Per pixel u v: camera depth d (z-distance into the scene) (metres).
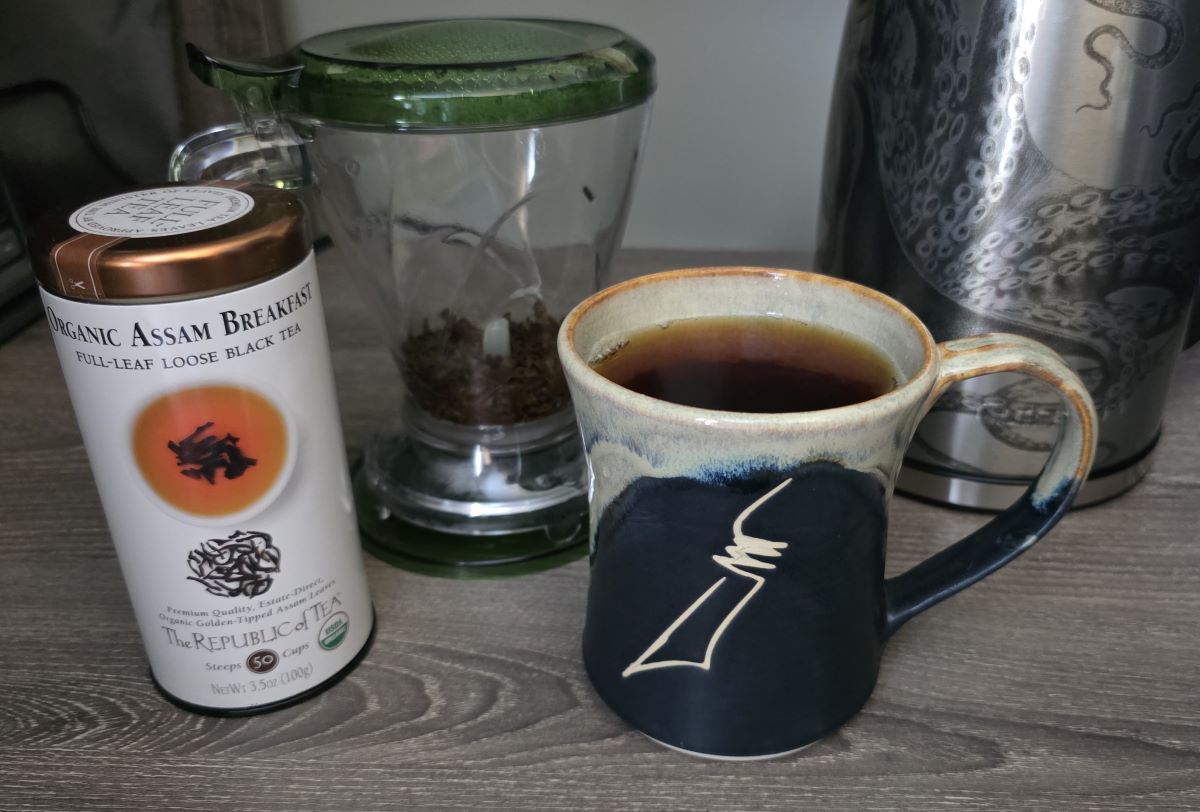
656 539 0.30
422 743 0.33
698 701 0.31
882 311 0.33
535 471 0.42
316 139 0.38
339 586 0.35
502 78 0.34
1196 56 0.34
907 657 0.36
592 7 0.62
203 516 0.31
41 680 0.36
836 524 0.29
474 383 0.42
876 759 0.32
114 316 0.29
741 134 0.65
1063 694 0.35
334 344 0.56
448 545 0.42
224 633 0.33
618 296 0.34
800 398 0.32
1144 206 0.36
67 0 0.54
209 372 0.30
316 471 0.33
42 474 0.46
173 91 0.59
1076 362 0.39
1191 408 0.49
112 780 0.32
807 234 0.68
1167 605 0.38
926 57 0.37
